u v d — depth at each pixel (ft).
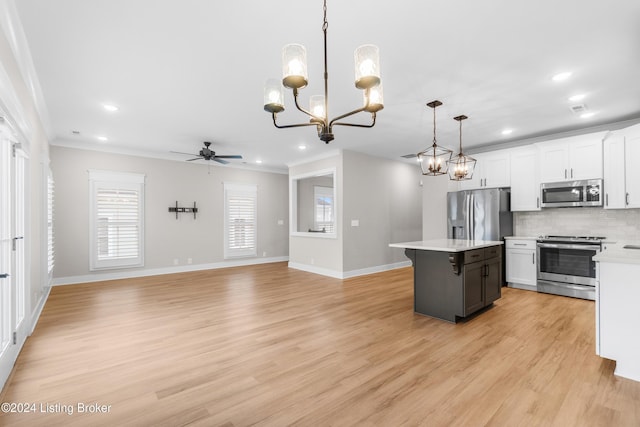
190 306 13.16
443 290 11.34
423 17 6.80
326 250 20.35
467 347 8.93
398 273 20.67
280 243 26.99
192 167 22.09
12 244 7.71
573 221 15.40
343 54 8.31
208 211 22.77
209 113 12.83
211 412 5.98
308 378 7.25
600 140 13.74
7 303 7.46
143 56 8.41
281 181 27.14
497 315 11.81
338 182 19.62
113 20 6.87
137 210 19.57
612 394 6.53
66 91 10.55
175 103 11.74
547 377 7.24
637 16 6.72
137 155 19.71
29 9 6.44
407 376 7.32
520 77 9.62
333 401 6.33
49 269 14.07
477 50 8.13
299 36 7.54
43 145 13.43
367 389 6.77
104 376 7.34
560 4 6.37
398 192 22.81
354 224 19.85
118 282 17.98
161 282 18.01
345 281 18.24
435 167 12.30
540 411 5.97
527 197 16.15
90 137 16.51
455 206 18.20
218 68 9.09
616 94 10.88
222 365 7.90
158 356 8.43
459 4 6.38
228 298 14.46
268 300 14.08
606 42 7.72
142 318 11.60
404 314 12.01
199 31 7.31
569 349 8.75
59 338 9.66
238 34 7.45
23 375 7.38
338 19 6.88
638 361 7.10
